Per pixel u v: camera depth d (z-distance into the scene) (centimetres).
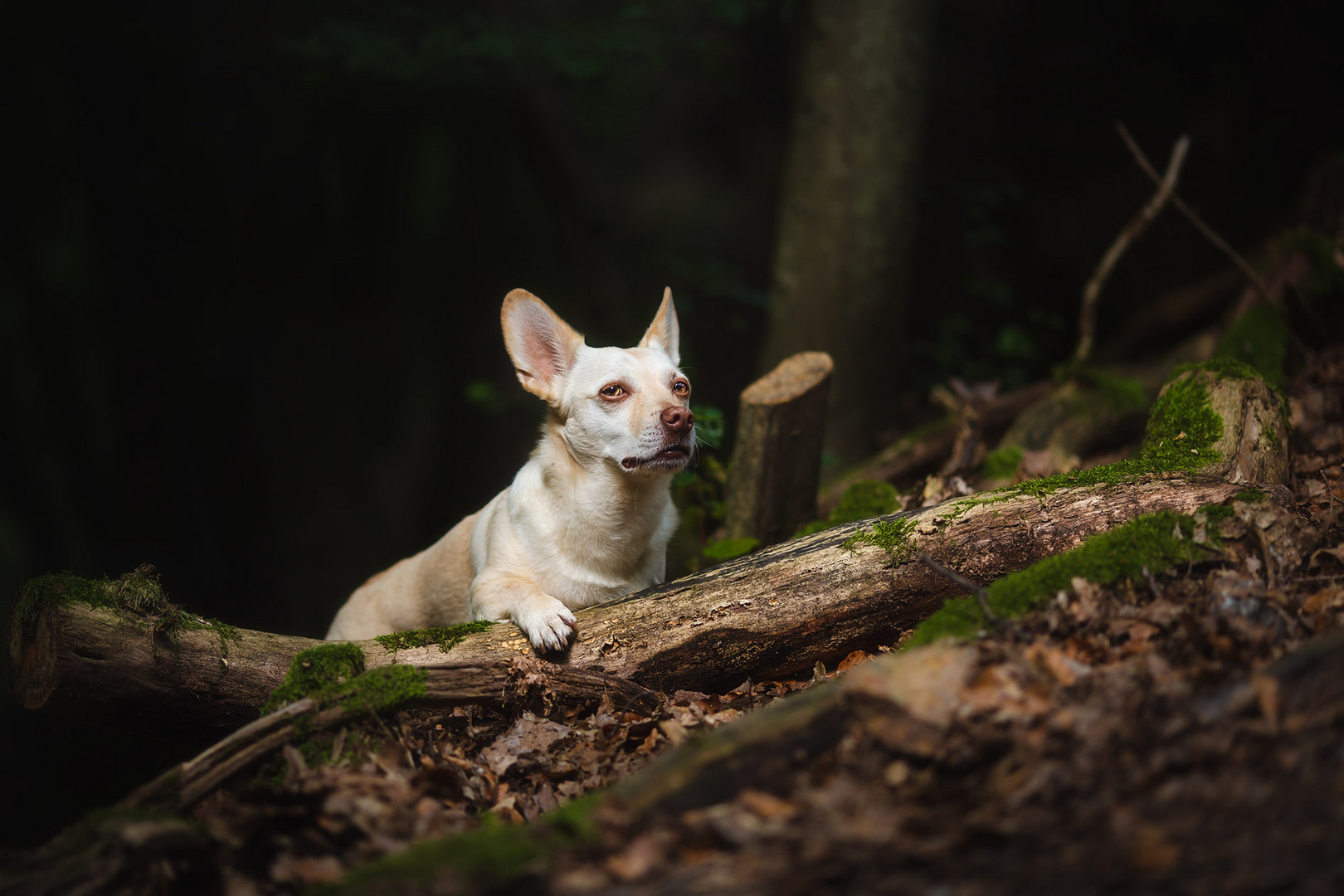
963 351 884
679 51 847
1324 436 452
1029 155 1104
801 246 724
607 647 340
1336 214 745
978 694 245
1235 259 600
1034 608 290
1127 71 1091
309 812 256
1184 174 1073
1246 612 271
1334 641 227
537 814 288
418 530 1264
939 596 340
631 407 392
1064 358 951
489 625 355
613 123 1190
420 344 1275
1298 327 615
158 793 273
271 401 1014
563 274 1116
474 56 758
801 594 342
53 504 1121
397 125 992
